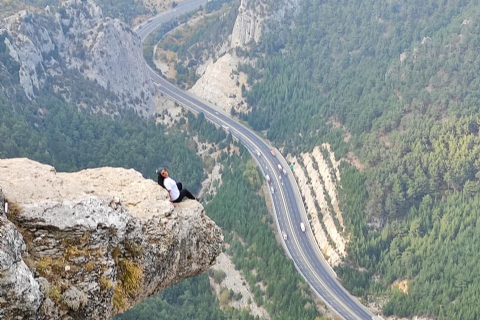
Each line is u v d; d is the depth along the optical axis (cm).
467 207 17188
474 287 14900
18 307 1902
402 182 18200
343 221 18125
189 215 2927
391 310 15300
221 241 3130
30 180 2370
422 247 16500
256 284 15925
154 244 2630
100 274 2297
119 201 2516
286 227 18762
